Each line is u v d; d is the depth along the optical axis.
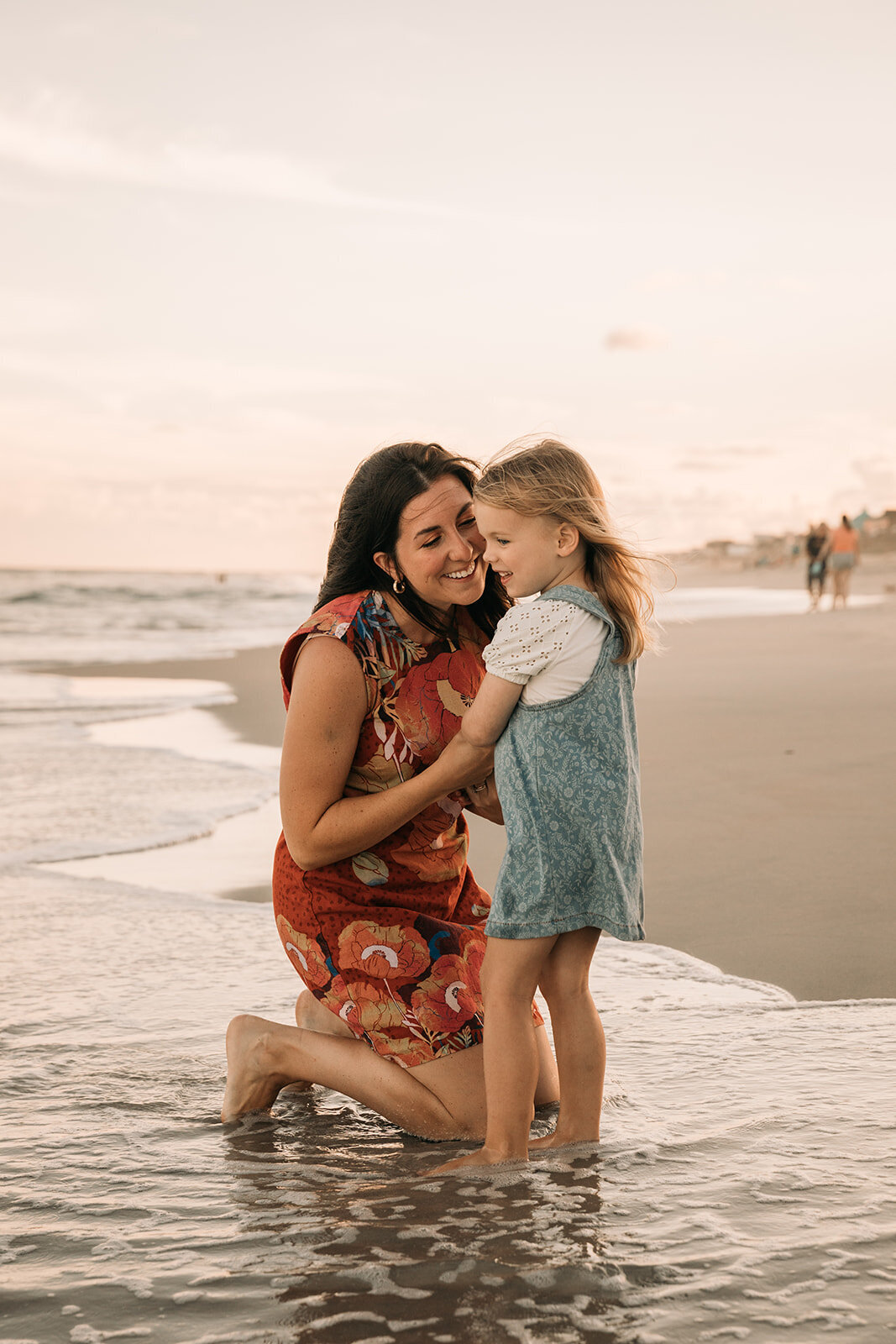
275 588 49.22
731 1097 2.46
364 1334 1.58
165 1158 2.27
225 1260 1.81
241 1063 2.50
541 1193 2.02
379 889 2.63
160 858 5.11
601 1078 2.31
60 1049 2.89
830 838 4.75
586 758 2.31
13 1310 1.66
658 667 12.34
